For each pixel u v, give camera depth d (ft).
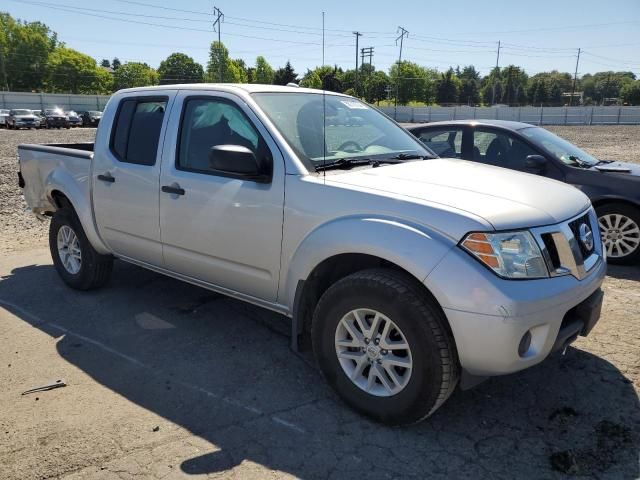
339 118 13.61
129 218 14.79
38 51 309.42
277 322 15.15
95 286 17.49
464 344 8.98
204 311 15.90
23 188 19.43
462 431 10.07
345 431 10.09
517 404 10.96
